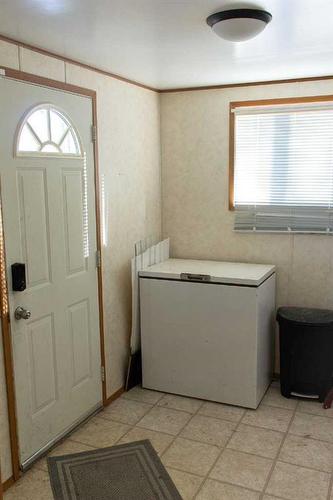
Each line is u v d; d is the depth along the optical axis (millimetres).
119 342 3350
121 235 3283
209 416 3049
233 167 3539
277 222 3467
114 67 2859
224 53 2539
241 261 3629
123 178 3264
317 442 2721
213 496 2279
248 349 3076
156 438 2793
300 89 3273
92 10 1849
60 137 2609
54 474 2457
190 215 3748
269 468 2486
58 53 2512
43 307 2553
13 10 1844
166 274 3236
